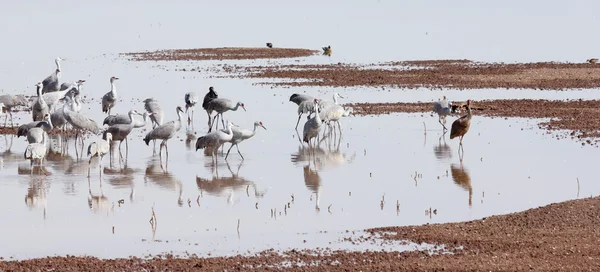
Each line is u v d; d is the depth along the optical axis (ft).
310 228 244.83
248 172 318.24
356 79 610.65
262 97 519.60
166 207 269.23
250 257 216.13
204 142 330.13
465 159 334.44
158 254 221.25
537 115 437.99
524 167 317.83
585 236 229.04
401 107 472.85
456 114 447.01
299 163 333.42
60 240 234.38
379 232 237.66
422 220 251.39
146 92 548.72
